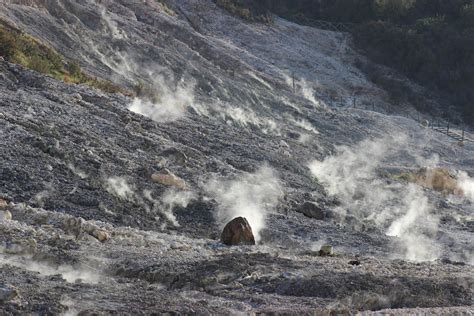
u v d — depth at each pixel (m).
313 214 70.44
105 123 82.31
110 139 76.50
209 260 39.12
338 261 44.78
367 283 35.66
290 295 34.47
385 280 36.44
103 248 42.72
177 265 37.94
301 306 32.22
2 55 110.62
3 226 43.38
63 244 42.06
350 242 61.81
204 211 62.94
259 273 37.16
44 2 184.25
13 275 33.44
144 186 64.25
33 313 27.98
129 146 76.50
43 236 43.16
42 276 34.19
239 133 107.94
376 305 33.75
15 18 164.12
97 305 29.86
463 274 43.22
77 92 94.25
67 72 127.38
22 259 37.59
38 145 64.88
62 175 60.69
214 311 30.06
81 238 45.19
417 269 44.03
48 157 63.09
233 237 51.41
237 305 31.56
